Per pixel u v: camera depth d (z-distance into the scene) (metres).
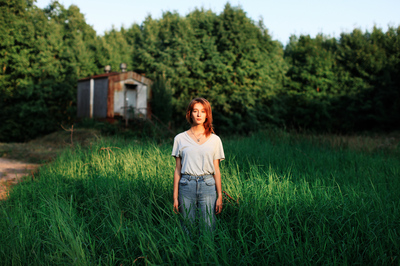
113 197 3.86
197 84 23.03
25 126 23.17
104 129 15.23
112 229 3.08
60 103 24.42
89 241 2.95
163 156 6.15
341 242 2.99
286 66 26.19
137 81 18.70
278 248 2.69
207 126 3.06
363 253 2.82
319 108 22.44
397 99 22.05
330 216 3.37
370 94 23.55
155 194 4.05
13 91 23.94
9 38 23.31
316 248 2.88
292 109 23.25
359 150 9.40
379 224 3.21
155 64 24.17
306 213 3.52
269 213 3.49
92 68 27.62
